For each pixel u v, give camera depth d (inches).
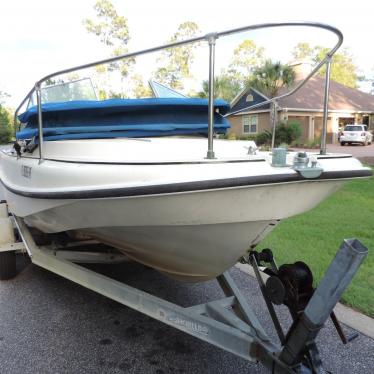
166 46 85.6
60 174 94.7
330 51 99.3
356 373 95.8
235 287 105.6
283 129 856.9
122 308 127.9
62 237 136.7
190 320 89.0
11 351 103.0
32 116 116.6
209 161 77.4
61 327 115.6
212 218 81.4
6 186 138.3
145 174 78.7
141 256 109.2
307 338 72.4
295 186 82.4
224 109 121.7
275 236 193.6
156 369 97.2
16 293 138.3
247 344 81.4
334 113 1123.3
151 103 108.3
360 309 123.0
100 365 98.1
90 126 107.0
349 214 239.8
